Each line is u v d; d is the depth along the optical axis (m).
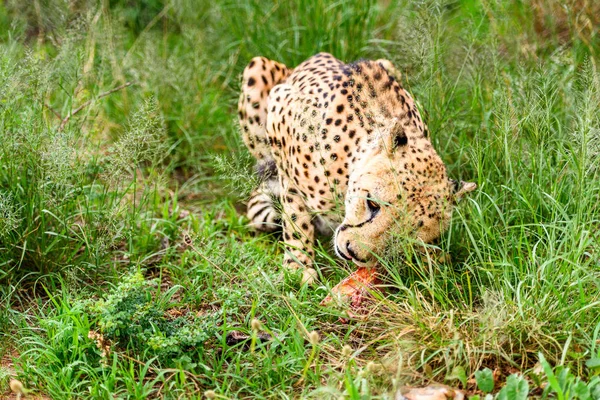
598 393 6.60
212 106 12.74
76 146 9.87
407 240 7.84
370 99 8.70
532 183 9.13
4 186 9.22
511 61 11.52
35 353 7.61
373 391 6.84
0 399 7.09
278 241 9.87
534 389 6.89
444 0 10.85
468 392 6.96
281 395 6.93
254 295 8.22
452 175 10.32
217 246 9.44
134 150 9.23
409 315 7.72
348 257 8.02
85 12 11.99
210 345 7.80
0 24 13.05
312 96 9.14
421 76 10.23
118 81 12.48
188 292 8.73
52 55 12.38
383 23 13.65
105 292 8.91
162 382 7.32
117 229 9.32
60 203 9.01
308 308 8.17
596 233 8.62
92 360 7.48
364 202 7.87
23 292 8.91
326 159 8.66
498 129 9.43
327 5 13.12
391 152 7.90
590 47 11.06
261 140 10.72
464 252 9.06
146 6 15.09
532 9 12.03
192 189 11.72
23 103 9.86
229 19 13.78
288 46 13.23
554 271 7.99
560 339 7.35
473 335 7.44
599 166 8.52
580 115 8.84
